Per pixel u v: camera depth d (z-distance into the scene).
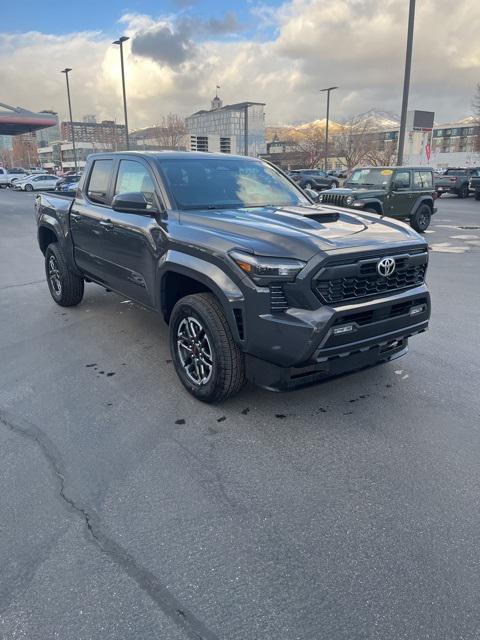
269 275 3.04
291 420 3.52
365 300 3.24
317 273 3.01
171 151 4.76
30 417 3.58
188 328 3.72
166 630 1.95
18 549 2.35
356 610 2.03
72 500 2.70
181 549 2.35
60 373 4.33
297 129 110.88
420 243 3.55
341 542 2.39
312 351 3.04
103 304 6.46
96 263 5.19
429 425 3.45
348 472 2.94
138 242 4.23
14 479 2.88
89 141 113.00
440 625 1.96
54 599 2.09
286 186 4.86
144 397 3.88
